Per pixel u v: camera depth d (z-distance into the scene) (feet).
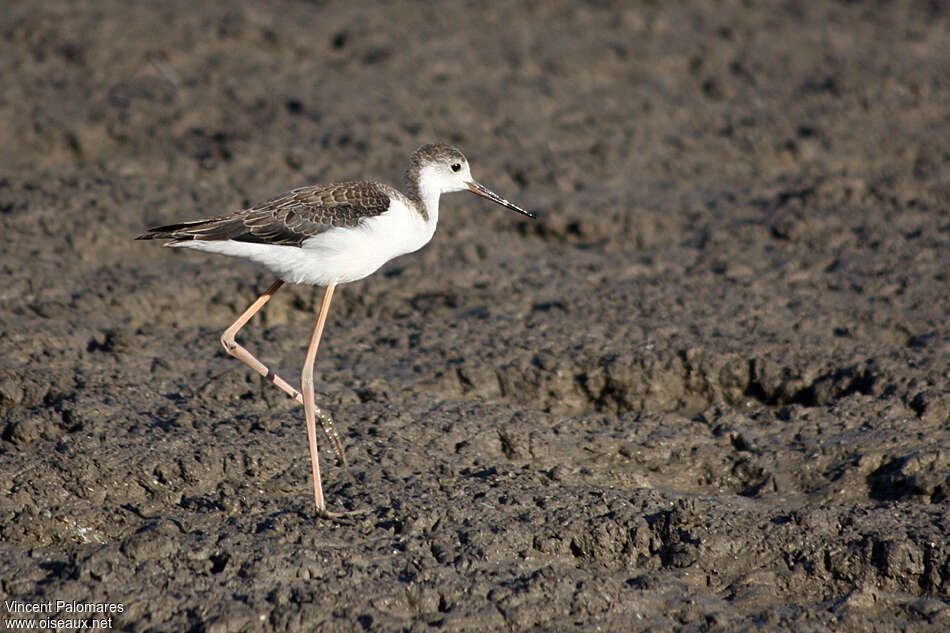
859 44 87.40
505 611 24.82
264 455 31.30
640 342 40.73
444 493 30.07
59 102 64.80
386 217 32.30
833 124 68.59
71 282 44.29
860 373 37.70
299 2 90.27
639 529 28.22
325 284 32.76
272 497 29.99
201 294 44.57
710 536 27.96
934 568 26.81
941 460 31.91
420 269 48.16
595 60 79.30
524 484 31.04
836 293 46.06
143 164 57.88
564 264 49.88
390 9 89.30
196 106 66.03
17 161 58.03
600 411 38.04
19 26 76.23
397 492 30.04
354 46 79.56
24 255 46.14
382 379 37.68
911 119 71.87
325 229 31.45
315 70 74.54
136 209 51.65
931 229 52.70
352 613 24.31
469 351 40.14
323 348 40.75
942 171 61.21
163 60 73.87
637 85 76.89
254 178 57.21
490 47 81.00
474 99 70.85
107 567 25.52
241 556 26.12
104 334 40.32
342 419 34.27
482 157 62.18
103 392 34.76
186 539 26.94
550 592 25.52
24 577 25.55
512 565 26.81
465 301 45.37
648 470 33.35
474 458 32.60
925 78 77.82
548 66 78.28
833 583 26.96
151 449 31.12
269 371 31.94
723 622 24.99
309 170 58.59
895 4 99.66
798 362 38.63
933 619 25.48
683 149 65.67
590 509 29.25
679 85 77.30
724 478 32.94
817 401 37.29
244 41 78.38
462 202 56.80
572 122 68.90
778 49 84.64
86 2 84.64
